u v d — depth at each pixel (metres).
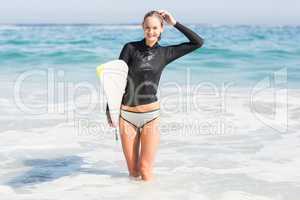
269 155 6.95
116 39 28.50
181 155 6.98
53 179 5.98
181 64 17.05
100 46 23.61
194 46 5.48
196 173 6.15
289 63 17.55
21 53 20.09
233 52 20.44
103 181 5.89
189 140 7.80
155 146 5.60
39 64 17.34
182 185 5.70
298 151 7.14
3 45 23.98
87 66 16.80
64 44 24.80
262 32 40.44
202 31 43.19
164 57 5.48
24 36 31.36
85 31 38.88
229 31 42.88
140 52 5.42
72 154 7.07
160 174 6.09
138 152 5.78
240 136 8.03
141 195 5.38
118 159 6.85
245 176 6.04
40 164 6.58
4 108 10.05
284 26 58.28
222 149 7.29
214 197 5.31
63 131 8.31
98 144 7.61
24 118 9.20
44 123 8.83
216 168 6.36
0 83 13.24
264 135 8.07
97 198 5.29
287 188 5.59
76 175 6.13
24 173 6.20
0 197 5.34
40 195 5.41
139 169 5.82
